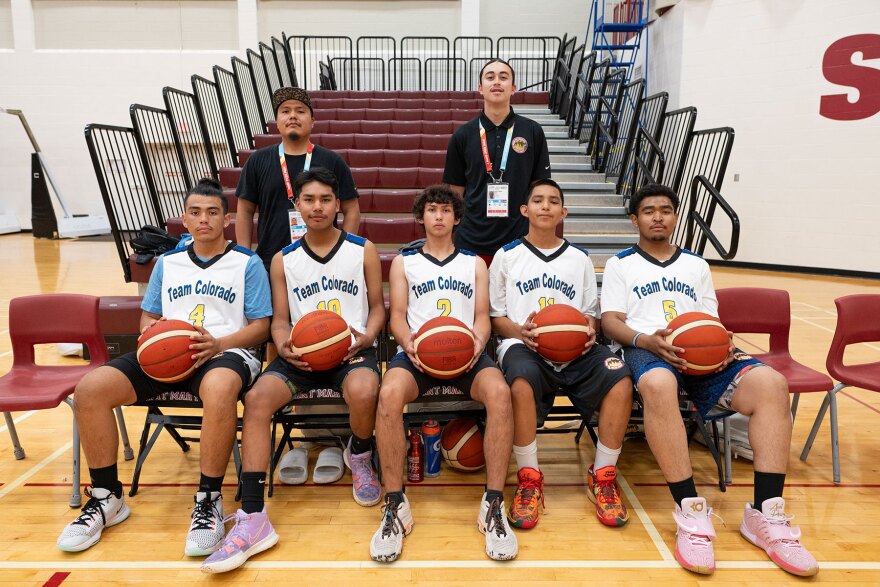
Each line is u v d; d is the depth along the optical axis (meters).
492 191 2.53
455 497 2.09
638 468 2.31
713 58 6.82
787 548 1.66
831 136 6.27
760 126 6.65
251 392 1.85
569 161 5.82
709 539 1.69
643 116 6.00
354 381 1.90
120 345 3.16
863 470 2.28
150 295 2.11
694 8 6.88
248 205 2.51
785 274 6.64
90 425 1.81
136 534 1.84
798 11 6.25
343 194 2.54
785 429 1.78
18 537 1.82
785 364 2.36
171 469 2.29
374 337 2.12
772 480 1.75
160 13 9.30
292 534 1.85
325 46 9.44
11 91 9.45
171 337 1.83
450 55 9.46
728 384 1.94
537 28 9.41
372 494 2.03
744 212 6.90
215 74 5.18
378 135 5.65
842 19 6.03
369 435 2.00
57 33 9.39
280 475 2.18
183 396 1.99
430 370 1.89
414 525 1.90
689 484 1.74
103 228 9.63
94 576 1.63
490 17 9.39
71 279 5.87
